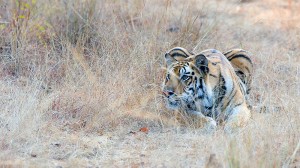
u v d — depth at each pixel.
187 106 12.31
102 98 12.43
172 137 11.42
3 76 13.85
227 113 12.38
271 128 10.66
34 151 10.58
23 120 11.24
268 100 12.85
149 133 11.77
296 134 10.71
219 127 12.03
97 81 13.18
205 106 12.35
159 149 10.88
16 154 10.46
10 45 14.79
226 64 12.88
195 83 12.24
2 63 14.20
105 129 11.83
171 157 10.35
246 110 12.31
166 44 14.77
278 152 10.00
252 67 13.98
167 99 12.24
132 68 13.62
